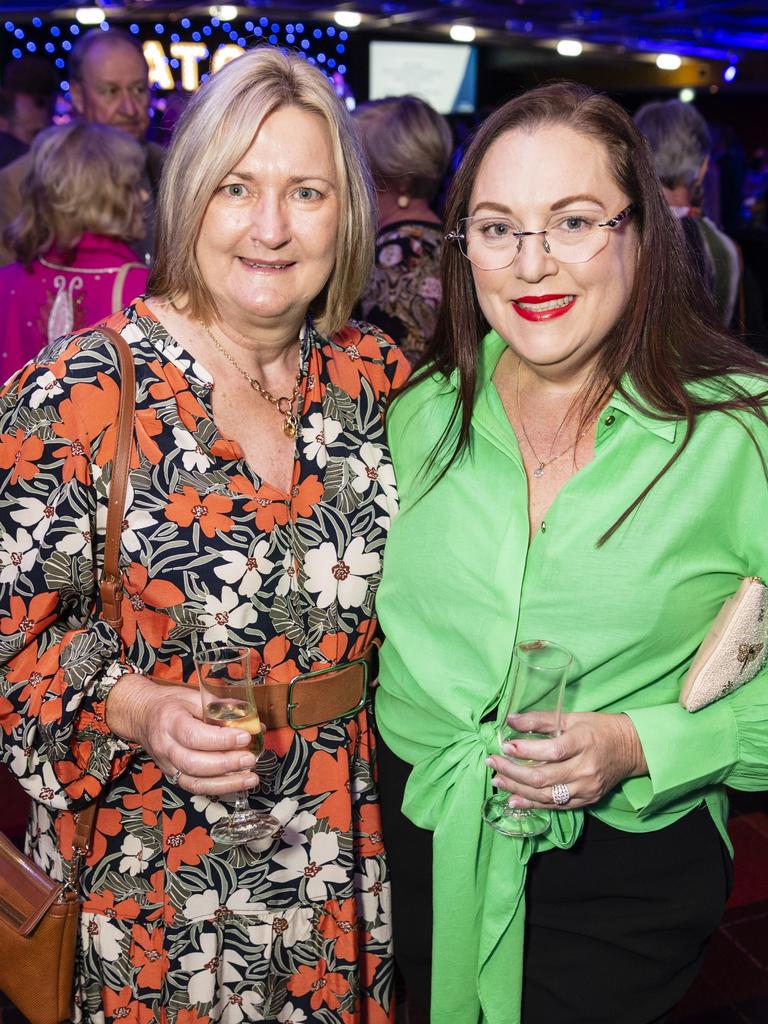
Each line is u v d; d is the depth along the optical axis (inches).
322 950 67.0
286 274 61.7
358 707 67.2
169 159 61.4
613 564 58.2
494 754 59.8
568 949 63.6
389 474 68.3
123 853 63.5
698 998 104.2
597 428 60.2
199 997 63.8
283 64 60.7
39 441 59.2
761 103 523.5
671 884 62.7
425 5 418.0
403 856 68.8
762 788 62.8
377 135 135.2
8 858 63.2
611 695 60.1
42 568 59.7
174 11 391.5
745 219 382.3
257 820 60.4
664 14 429.1
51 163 117.1
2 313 122.6
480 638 61.5
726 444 57.7
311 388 66.6
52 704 59.6
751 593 58.0
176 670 62.5
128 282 120.7
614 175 57.3
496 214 58.1
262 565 61.8
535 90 59.3
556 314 58.3
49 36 405.1
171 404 61.1
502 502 62.1
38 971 62.2
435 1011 64.2
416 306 136.6
